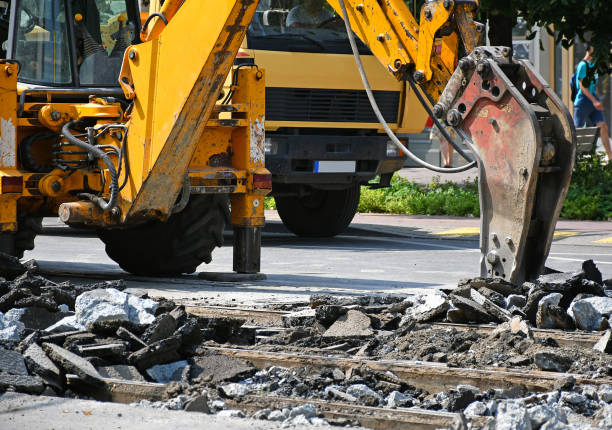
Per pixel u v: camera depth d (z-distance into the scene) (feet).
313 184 105.29
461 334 46.14
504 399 35.60
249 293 65.72
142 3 78.59
